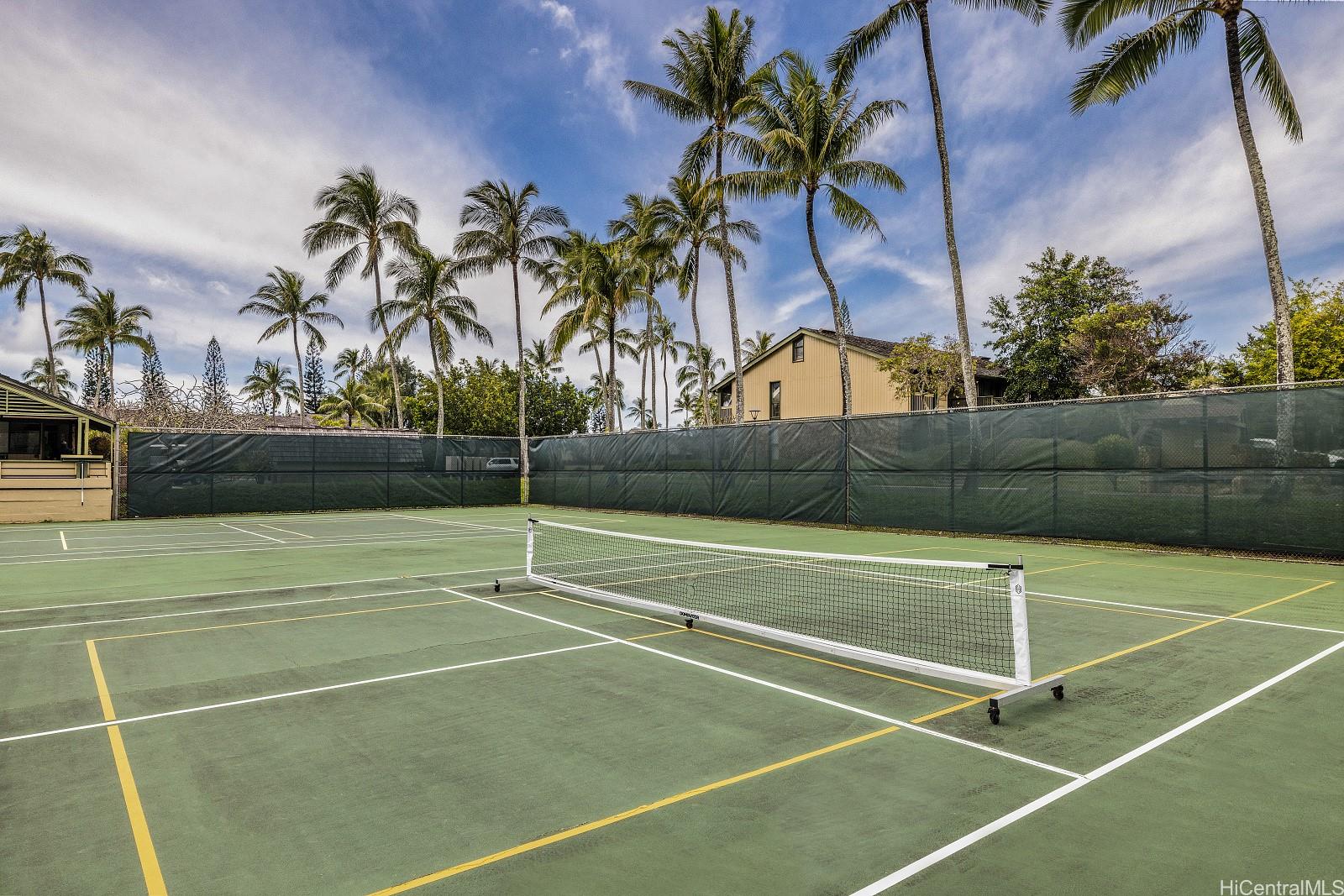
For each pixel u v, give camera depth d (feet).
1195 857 10.02
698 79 80.53
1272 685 17.95
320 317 164.96
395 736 14.71
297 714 16.07
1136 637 22.84
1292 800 11.75
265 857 10.15
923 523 56.70
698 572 37.06
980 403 110.52
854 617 25.75
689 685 18.13
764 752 13.89
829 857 10.06
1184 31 48.29
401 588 32.78
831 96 66.33
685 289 97.14
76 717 15.85
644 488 82.02
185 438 76.89
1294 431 39.93
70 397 214.48
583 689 17.85
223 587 33.06
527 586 33.22
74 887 9.41
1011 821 11.07
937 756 13.65
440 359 122.21
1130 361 90.79
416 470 90.99
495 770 13.05
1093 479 47.62
